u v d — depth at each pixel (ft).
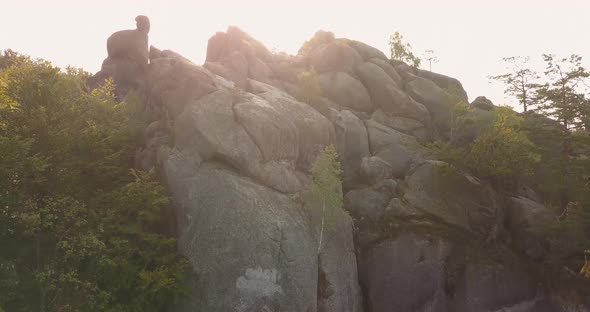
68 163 112.68
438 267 133.69
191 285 112.06
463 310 131.85
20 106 110.73
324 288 122.72
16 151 97.55
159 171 130.72
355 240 140.05
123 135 138.82
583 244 135.95
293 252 116.78
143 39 179.83
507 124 151.33
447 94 180.75
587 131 160.76
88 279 106.42
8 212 99.55
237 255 111.96
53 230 103.76
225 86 148.15
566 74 158.81
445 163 146.72
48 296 102.32
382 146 163.73
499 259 137.28
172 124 136.56
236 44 182.91
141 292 109.81
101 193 118.52
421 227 138.21
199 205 119.24
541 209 145.89
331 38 214.48
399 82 193.67
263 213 117.60
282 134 134.92
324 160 130.41
